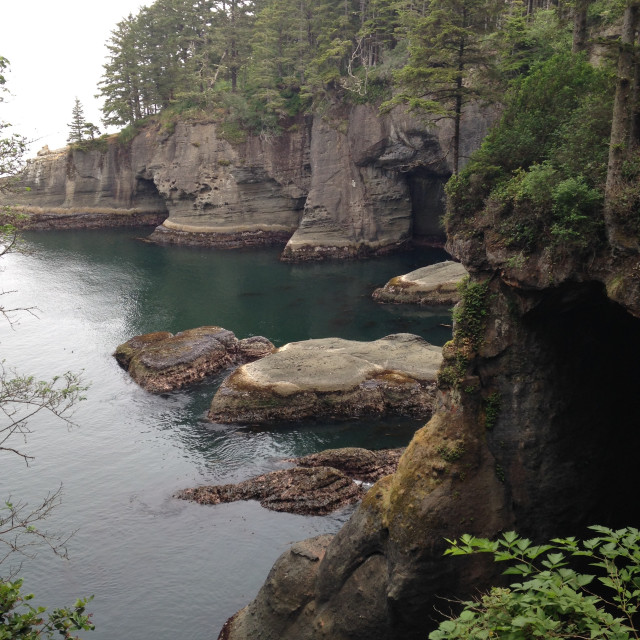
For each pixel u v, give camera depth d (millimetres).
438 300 63312
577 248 16469
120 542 27906
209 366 47656
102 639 22484
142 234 106312
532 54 48469
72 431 38594
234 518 29562
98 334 57219
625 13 15961
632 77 16000
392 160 81875
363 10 87188
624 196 15430
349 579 19375
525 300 18000
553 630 8008
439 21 39219
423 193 88438
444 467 18219
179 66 108438
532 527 18547
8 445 36719
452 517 17766
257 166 95688
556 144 19609
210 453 35781
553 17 49906
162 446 36656
